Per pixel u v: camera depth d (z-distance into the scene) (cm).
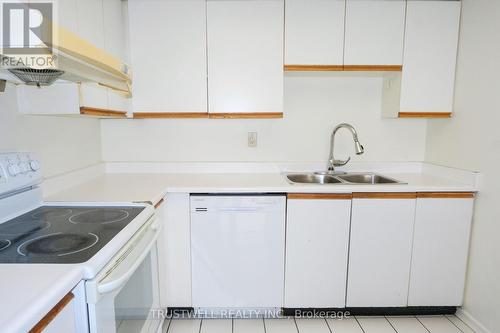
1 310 60
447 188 181
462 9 195
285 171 233
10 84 133
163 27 193
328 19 194
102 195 157
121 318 104
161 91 198
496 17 169
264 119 232
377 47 197
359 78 230
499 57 167
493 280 170
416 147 234
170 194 180
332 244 184
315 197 180
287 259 185
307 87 230
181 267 185
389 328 183
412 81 201
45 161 159
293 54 196
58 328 71
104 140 230
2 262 83
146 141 232
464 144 193
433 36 197
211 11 192
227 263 185
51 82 115
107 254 90
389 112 217
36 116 152
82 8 139
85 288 81
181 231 182
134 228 112
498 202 168
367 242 185
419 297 191
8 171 121
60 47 86
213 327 184
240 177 213
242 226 182
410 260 188
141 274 125
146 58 195
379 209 182
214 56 196
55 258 85
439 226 185
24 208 132
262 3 192
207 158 234
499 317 167
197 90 198
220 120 231
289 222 182
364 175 227
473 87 186
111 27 176
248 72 197
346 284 188
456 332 180
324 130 233
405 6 195
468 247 187
